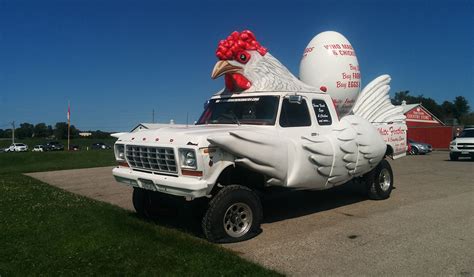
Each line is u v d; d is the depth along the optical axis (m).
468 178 12.63
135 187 6.96
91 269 4.55
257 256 5.16
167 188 5.75
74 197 9.00
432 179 12.38
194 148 5.41
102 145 76.19
